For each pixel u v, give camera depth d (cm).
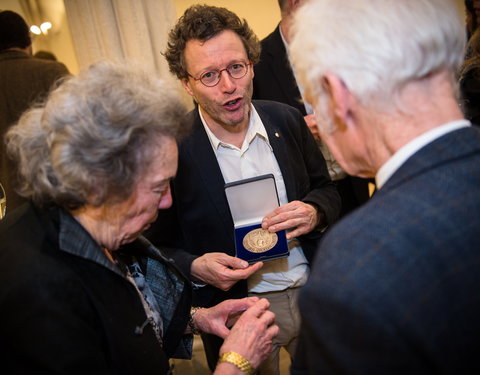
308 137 150
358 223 56
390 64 56
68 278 73
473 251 50
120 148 70
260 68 212
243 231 134
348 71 58
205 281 127
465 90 177
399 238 51
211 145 132
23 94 214
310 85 65
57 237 76
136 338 84
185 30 122
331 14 61
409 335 47
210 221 133
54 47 308
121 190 74
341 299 49
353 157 68
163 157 77
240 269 121
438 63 57
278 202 133
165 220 137
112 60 84
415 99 58
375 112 60
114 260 97
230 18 123
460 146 56
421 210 53
